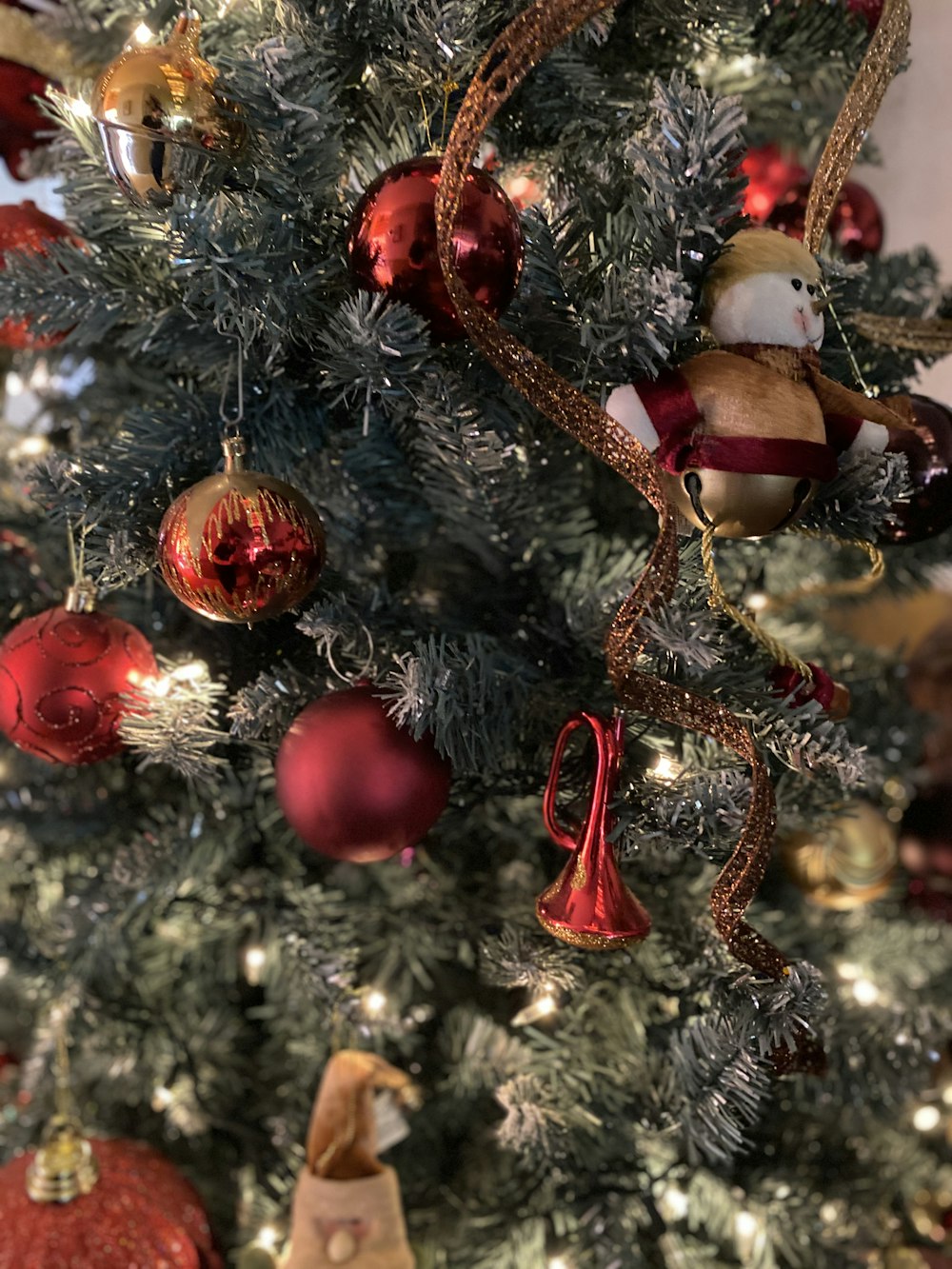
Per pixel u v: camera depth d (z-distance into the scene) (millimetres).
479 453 416
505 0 417
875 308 508
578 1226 519
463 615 512
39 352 570
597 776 387
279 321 390
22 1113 639
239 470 396
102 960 526
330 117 376
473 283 368
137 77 355
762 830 359
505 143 461
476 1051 541
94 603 469
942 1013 585
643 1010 522
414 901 561
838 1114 598
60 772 584
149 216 396
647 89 474
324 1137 492
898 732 614
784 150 598
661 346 352
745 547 530
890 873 562
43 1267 500
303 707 445
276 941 546
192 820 548
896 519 412
